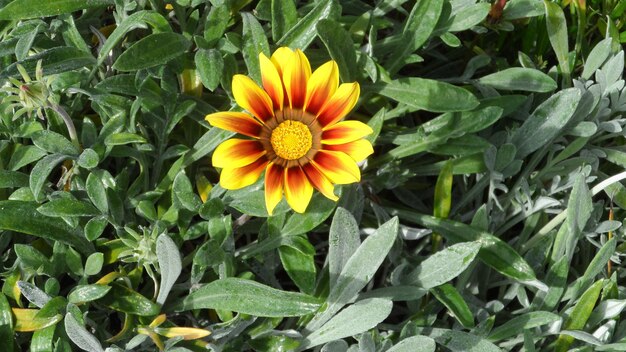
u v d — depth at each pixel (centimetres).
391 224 72
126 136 73
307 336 74
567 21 89
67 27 75
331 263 73
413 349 72
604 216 84
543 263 79
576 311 76
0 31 77
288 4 75
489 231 80
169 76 75
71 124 72
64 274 76
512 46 89
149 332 71
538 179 82
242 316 73
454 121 78
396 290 75
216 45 75
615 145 86
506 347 77
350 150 69
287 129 70
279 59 69
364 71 78
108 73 77
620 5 86
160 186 75
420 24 77
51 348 70
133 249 71
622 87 81
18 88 70
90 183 71
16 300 72
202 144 76
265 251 74
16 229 71
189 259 76
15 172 73
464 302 75
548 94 84
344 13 83
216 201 73
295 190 69
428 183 83
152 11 75
